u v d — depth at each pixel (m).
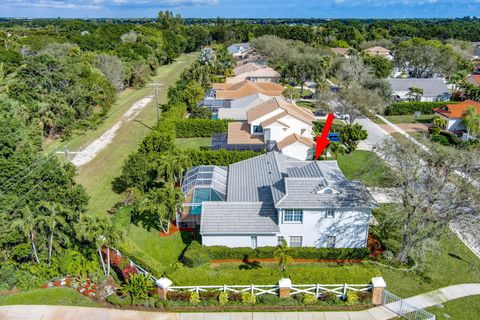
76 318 27.22
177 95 82.62
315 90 99.44
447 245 36.41
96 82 74.81
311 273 29.53
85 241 33.38
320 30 196.50
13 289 30.17
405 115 84.06
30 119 57.03
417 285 31.22
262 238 34.72
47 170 35.81
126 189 45.44
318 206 33.50
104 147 62.19
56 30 196.88
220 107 76.88
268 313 27.98
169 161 44.84
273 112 61.00
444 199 31.20
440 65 111.00
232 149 57.59
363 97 70.12
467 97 91.25
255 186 40.22
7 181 34.34
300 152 54.44
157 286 29.11
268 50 128.25
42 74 66.44
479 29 198.38
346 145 59.69
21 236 31.70
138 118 78.19
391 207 35.81
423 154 33.53
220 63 128.38
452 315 27.88
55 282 30.75
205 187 40.38
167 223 38.22
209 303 28.44
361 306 28.61
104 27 178.00
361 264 33.81
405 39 169.25
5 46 116.19
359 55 117.56
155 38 153.38
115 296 28.69
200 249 33.81
